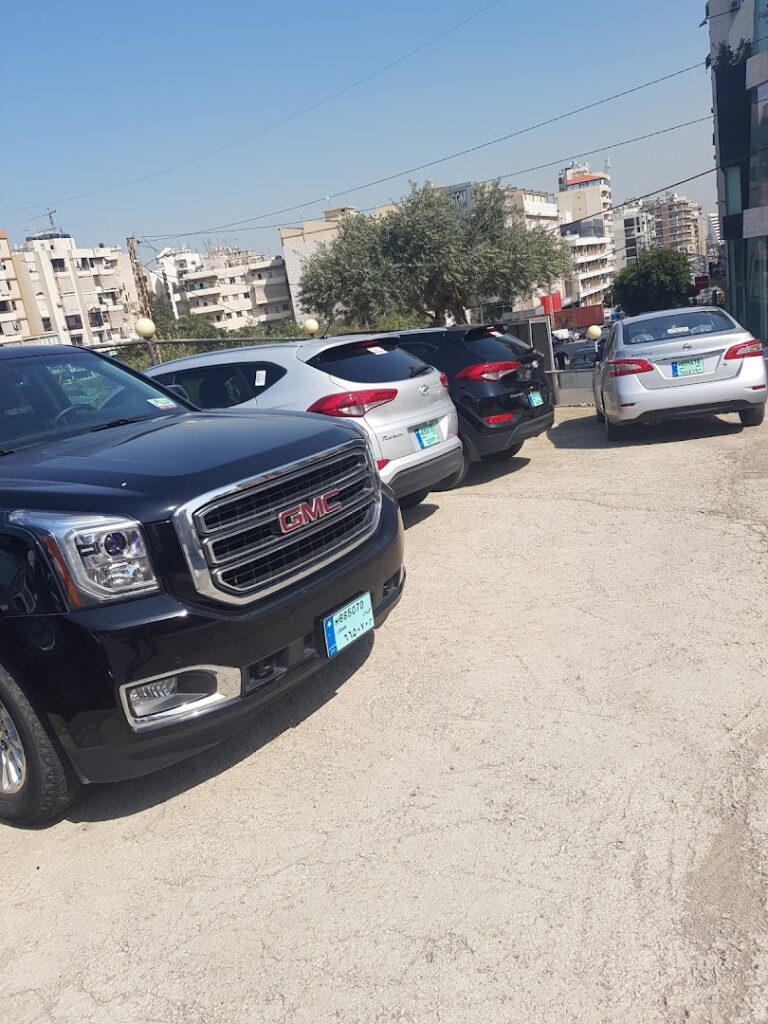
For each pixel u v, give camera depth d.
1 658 2.78
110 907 2.59
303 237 107.12
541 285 40.22
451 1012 2.03
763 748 2.94
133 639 2.67
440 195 37.12
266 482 3.07
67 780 2.91
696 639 3.85
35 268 104.81
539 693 3.54
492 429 7.41
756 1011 1.92
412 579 5.20
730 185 30.23
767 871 2.35
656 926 2.21
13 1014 2.23
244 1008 2.13
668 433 9.18
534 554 5.39
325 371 5.77
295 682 3.14
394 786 3.00
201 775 3.27
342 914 2.41
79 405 4.23
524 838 2.62
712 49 31.50
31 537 2.71
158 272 129.25
